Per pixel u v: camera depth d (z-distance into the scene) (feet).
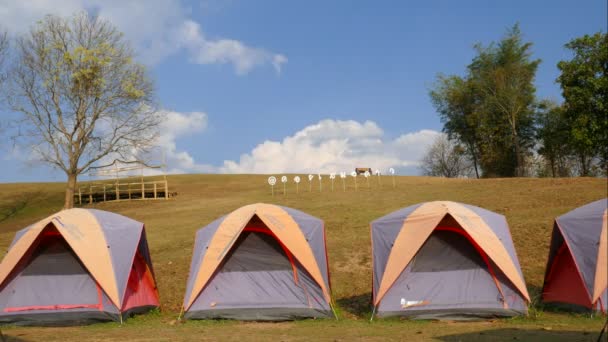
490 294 40.91
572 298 41.11
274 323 41.09
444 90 203.10
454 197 107.55
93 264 41.83
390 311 41.11
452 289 41.27
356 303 48.42
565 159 195.42
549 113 182.91
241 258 44.21
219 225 44.75
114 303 41.19
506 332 34.04
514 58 188.85
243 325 40.04
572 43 143.64
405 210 45.44
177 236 89.20
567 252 42.09
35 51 122.21
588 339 30.27
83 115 126.93
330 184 157.07
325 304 42.80
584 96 137.80
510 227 71.41
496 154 189.06
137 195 162.61
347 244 71.31
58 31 123.44
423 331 35.45
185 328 38.47
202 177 209.56
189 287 42.93
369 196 119.24
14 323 40.75
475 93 197.47
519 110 186.80
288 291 43.27
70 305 41.50
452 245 42.70
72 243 42.09
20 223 131.64
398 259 41.63
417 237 41.75
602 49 137.69
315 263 43.86
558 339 30.53
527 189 107.65
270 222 43.98
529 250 60.59
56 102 125.08
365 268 60.39
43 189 181.78
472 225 41.88
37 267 42.70
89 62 125.18
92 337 33.83
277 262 44.16
